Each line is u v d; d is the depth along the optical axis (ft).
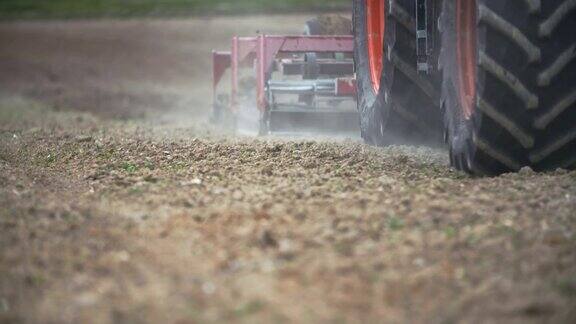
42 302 47.01
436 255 52.13
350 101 126.82
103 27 361.71
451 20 78.23
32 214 62.64
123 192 69.82
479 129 70.90
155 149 96.07
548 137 70.59
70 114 188.55
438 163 81.35
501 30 67.77
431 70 86.58
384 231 56.34
